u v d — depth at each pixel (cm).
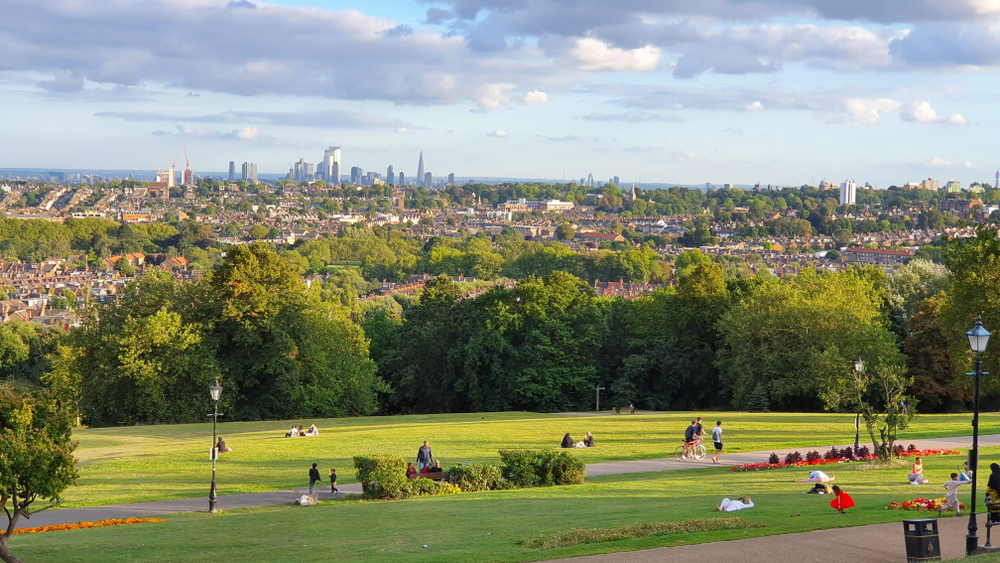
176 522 2748
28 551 2225
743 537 2095
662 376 8669
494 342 8438
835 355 6725
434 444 4791
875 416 3741
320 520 2673
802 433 5084
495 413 7538
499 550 2036
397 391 9188
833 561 1845
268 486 3653
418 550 2091
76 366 7112
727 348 8606
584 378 8612
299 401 7331
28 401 2302
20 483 2177
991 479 2250
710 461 4034
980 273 5231
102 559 2097
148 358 6856
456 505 2897
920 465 3033
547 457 3500
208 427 6194
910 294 8769
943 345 7219
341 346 7900
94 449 4953
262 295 7100
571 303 9231
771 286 7962
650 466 3925
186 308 7481
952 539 2092
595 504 2811
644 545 2028
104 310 7331
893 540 2045
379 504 3038
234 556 2092
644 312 9306
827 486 2859
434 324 9050
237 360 7250
